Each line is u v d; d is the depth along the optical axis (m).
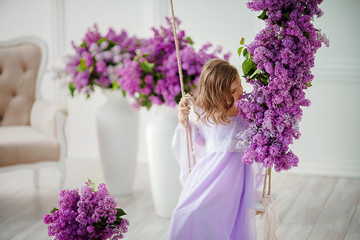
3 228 3.40
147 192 4.14
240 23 4.54
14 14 5.20
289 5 2.28
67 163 5.06
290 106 2.29
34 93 4.38
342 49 4.36
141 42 3.86
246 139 2.35
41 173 4.73
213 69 2.51
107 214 2.52
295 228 3.34
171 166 3.45
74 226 2.51
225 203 2.48
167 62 3.33
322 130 4.51
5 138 3.80
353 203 3.80
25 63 4.36
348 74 4.37
